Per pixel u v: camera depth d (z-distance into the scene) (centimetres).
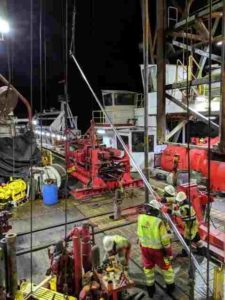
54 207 938
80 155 1163
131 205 926
